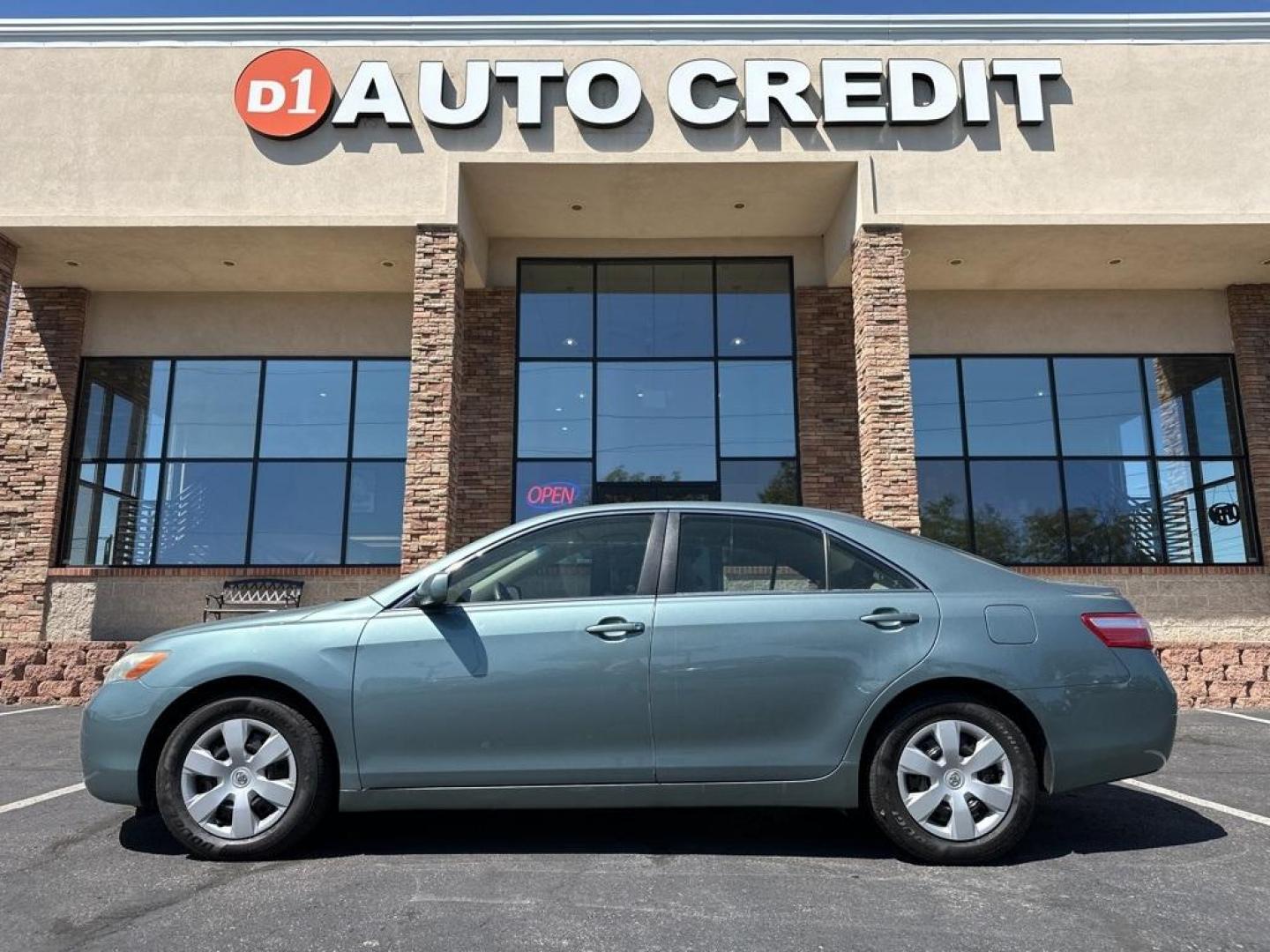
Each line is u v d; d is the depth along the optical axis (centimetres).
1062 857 405
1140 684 400
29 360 1299
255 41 1131
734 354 1312
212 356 1338
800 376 1291
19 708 963
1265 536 1272
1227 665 1023
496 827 451
